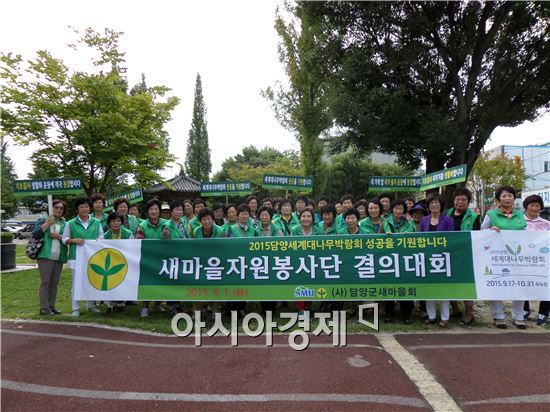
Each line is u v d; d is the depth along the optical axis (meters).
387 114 12.44
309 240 5.46
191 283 5.63
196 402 3.33
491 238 5.26
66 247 6.25
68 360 4.23
